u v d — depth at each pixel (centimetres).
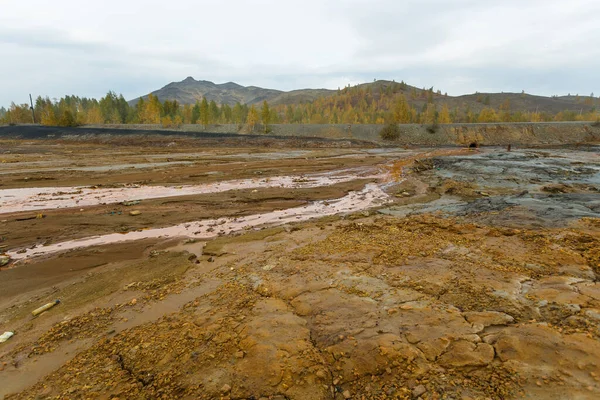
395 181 2098
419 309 516
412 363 391
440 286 599
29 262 846
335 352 421
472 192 1669
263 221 1229
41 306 628
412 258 759
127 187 1748
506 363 377
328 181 2075
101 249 935
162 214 1286
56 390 398
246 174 2236
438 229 992
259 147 4231
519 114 8506
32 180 1850
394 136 5406
